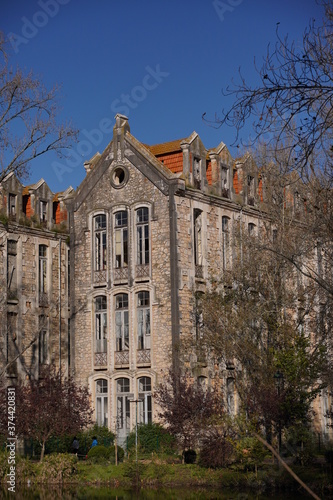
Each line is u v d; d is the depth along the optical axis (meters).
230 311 39.94
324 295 39.88
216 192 47.09
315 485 31.59
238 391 39.34
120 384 44.97
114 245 46.19
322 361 37.31
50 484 35.50
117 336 45.34
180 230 44.06
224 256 46.88
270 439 37.94
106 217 46.69
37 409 38.25
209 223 46.19
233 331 38.94
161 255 44.03
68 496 31.83
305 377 36.78
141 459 37.53
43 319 50.34
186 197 44.75
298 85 14.17
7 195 49.19
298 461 35.16
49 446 43.75
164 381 42.69
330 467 33.72
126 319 45.16
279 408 35.03
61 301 52.31
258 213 49.81
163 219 44.19
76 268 47.59
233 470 34.38
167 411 38.81
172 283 43.28
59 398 38.94
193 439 37.06
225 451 35.16
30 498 31.41
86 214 47.56
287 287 41.38
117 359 44.97
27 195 52.06
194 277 44.47
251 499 29.88
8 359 47.88
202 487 33.59
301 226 38.97
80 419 39.69
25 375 48.78
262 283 40.06
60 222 53.09
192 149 46.03
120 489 33.97
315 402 50.44
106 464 38.41
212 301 40.38
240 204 48.47
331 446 41.41
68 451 43.56
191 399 37.22
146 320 44.25
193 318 43.78
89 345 46.31
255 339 40.16
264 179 41.84
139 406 43.75
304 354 36.66
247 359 38.62
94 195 47.44
